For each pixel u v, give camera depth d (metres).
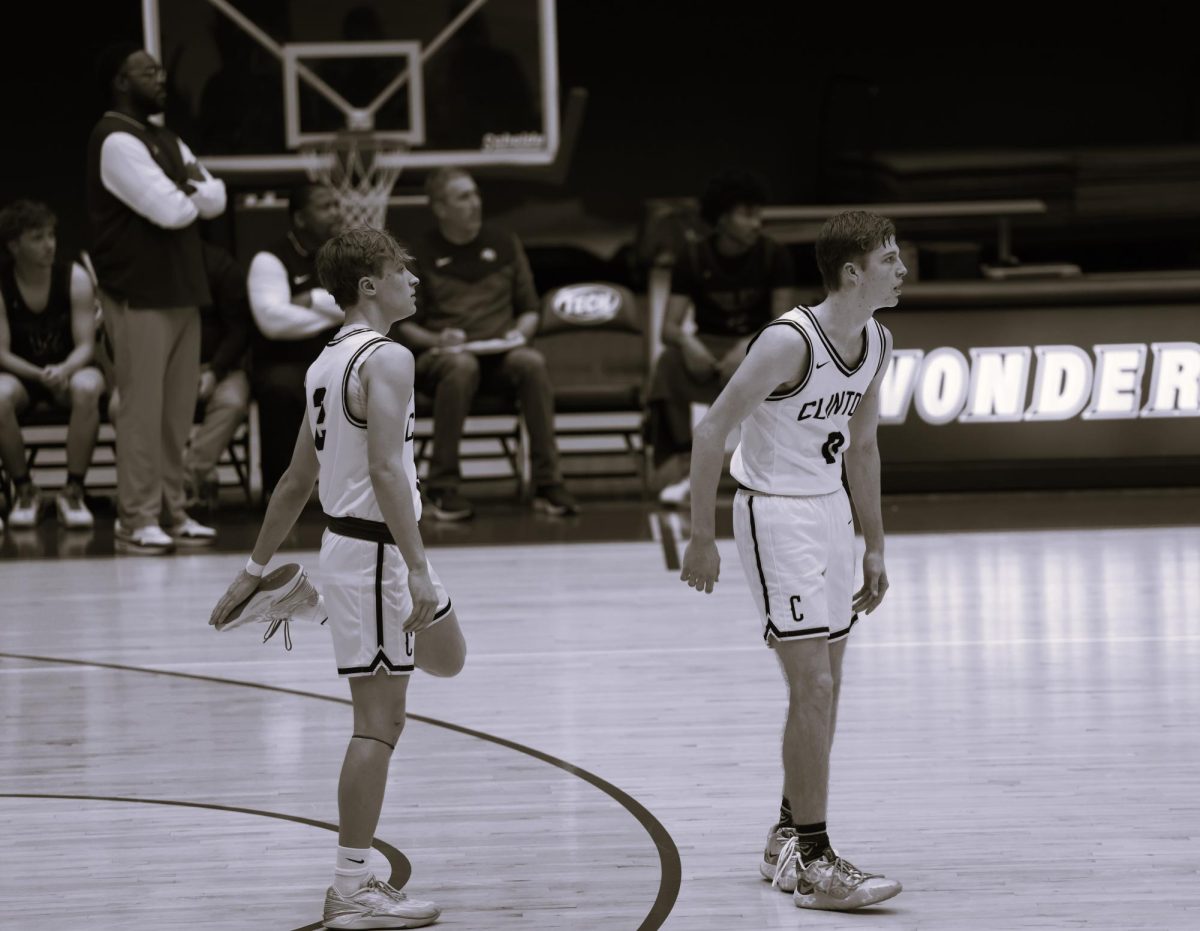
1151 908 11.66
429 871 12.80
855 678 18.47
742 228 30.05
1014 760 15.32
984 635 20.38
